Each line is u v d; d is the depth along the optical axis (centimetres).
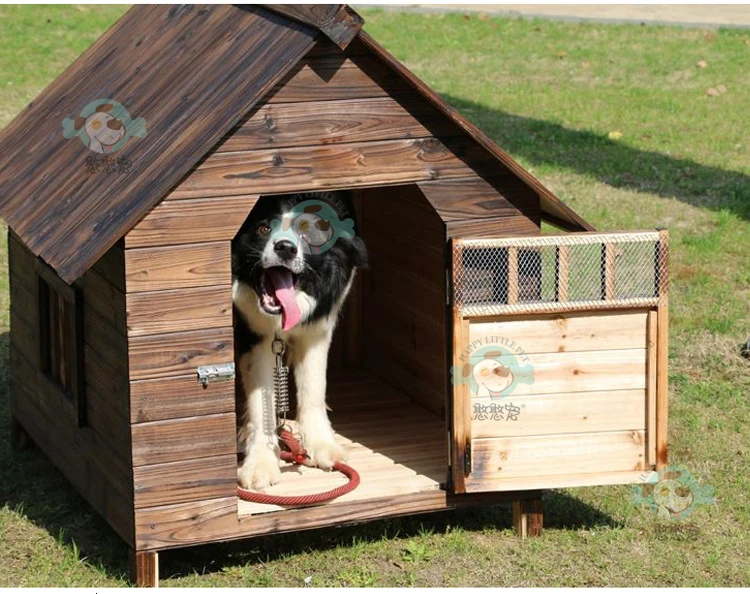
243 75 407
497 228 444
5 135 543
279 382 502
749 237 854
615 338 444
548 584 438
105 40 552
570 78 1258
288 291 465
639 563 456
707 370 667
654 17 1523
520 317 437
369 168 421
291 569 447
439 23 1450
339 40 393
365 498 446
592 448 448
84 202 416
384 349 612
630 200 922
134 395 405
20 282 545
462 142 432
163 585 431
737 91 1217
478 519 495
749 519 498
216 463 420
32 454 568
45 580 434
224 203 404
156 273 400
